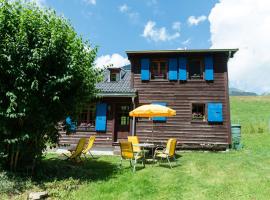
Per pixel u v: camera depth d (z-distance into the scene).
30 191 7.27
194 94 16.80
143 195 7.24
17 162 8.81
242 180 8.41
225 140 16.09
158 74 17.53
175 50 16.88
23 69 8.20
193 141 16.39
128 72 20.91
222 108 16.42
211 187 7.79
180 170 9.88
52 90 8.53
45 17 8.98
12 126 8.41
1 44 8.02
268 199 6.84
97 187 7.86
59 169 9.39
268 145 16.80
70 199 6.96
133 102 16.50
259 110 45.22
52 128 9.13
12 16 8.40
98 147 16.80
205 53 16.98
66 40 8.95
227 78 16.62
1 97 8.15
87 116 17.39
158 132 16.80
